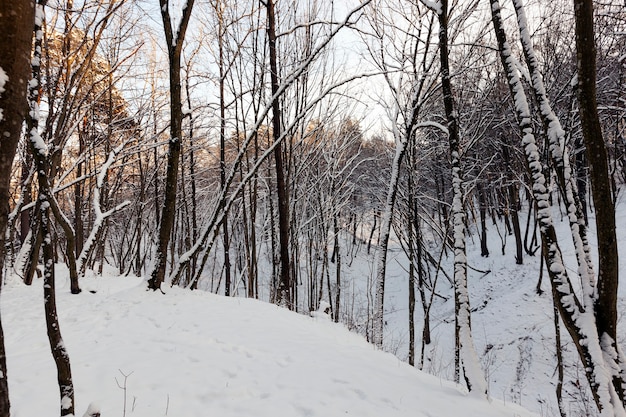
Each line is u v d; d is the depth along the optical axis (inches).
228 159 674.2
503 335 524.1
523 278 650.8
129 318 226.2
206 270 882.8
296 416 130.3
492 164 715.4
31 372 150.9
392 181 343.3
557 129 151.0
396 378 172.7
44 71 347.9
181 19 286.2
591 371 127.6
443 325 639.1
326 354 190.4
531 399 406.0
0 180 49.4
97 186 358.0
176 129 291.7
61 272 434.9
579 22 124.0
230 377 156.3
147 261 866.1
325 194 665.0
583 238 145.3
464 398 162.6
